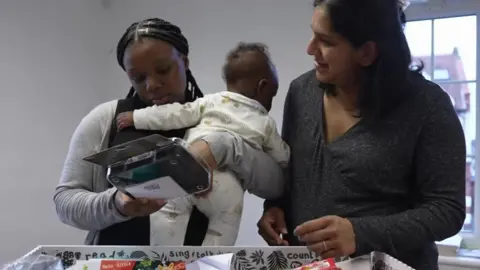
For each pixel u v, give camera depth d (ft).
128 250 2.51
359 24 2.54
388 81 2.71
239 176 3.10
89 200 2.74
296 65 6.56
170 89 3.24
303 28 6.48
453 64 6.22
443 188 2.62
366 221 2.48
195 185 2.12
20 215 6.18
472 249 5.87
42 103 6.46
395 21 2.64
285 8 6.59
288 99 3.37
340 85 2.86
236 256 2.48
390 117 2.74
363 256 2.38
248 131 3.16
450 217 2.56
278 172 3.21
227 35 6.98
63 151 6.84
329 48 2.64
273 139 3.25
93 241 3.15
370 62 2.70
